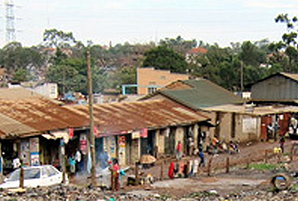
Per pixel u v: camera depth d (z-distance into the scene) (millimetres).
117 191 23797
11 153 27828
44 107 34062
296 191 20000
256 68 99688
